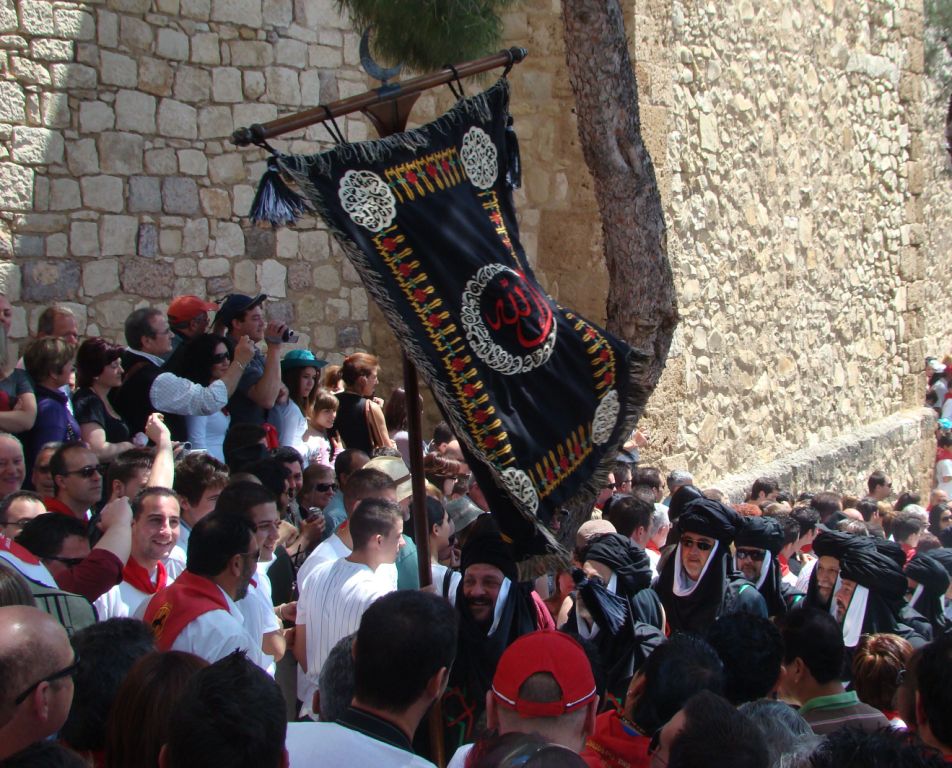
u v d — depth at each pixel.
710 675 3.21
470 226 3.70
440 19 5.13
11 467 4.81
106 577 3.99
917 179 14.48
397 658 2.72
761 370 11.27
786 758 2.64
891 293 14.16
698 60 9.93
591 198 9.15
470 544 3.92
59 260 7.95
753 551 5.46
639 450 9.06
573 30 4.93
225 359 6.48
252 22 8.95
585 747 3.29
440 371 3.45
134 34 8.28
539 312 3.72
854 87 12.91
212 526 3.72
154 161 8.44
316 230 9.47
